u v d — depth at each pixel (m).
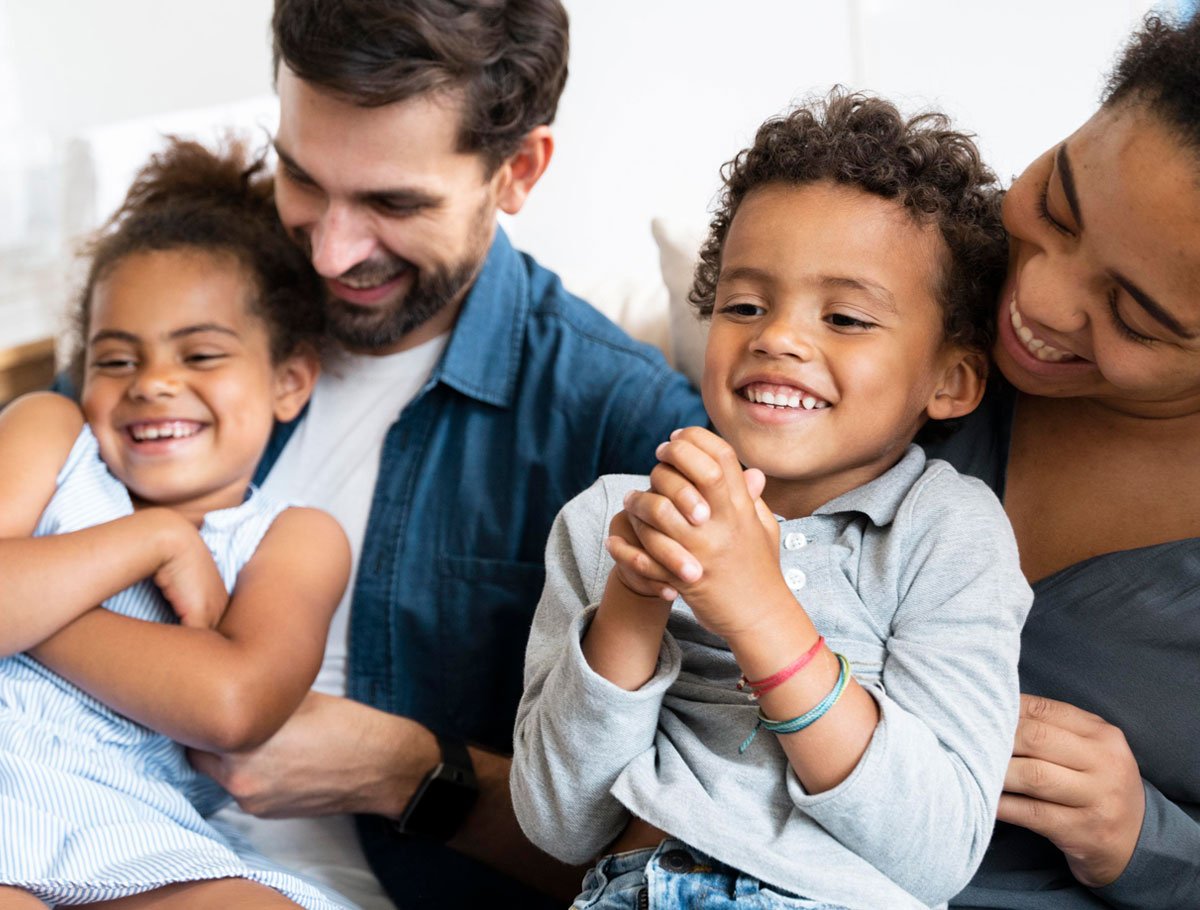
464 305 1.45
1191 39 0.78
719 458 0.81
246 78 2.74
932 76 2.01
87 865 1.05
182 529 1.21
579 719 0.87
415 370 1.47
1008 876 0.96
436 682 1.40
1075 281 0.85
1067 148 0.84
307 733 1.22
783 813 0.86
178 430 1.31
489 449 1.43
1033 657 0.96
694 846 0.83
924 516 0.94
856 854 0.83
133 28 2.80
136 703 1.13
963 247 0.96
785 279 0.93
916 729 0.83
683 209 2.27
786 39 2.13
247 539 1.30
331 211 1.30
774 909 0.81
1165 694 0.93
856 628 0.92
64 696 1.16
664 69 2.23
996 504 0.96
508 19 1.31
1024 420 1.04
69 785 1.10
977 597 0.89
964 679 0.86
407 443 1.44
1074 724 0.92
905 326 0.93
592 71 2.28
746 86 2.18
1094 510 0.98
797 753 0.83
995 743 0.85
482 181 1.34
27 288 2.69
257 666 1.16
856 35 2.06
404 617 1.40
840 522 0.98
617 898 0.88
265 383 1.37
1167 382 0.85
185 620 1.20
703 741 0.91
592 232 2.35
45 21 2.85
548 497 1.39
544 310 1.48
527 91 1.36
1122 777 0.90
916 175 0.96
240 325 1.35
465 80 1.26
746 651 0.82
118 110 2.87
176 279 1.32
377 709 1.36
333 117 1.23
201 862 1.06
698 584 0.81
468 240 1.35
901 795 0.81
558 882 1.28
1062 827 0.90
